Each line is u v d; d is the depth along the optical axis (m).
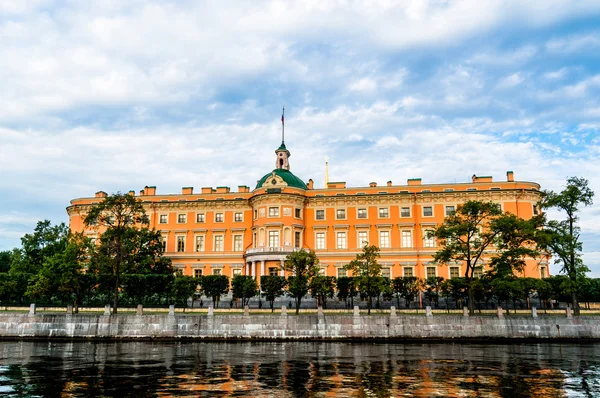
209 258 79.75
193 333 46.09
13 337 46.78
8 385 24.25
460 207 52.91
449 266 72.44
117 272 53.03
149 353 36.78
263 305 66.44
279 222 74.50
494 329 46.31
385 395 21.97
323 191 79.25
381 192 77.69
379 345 42.38
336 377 26.39
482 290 53.59
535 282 51.97
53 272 52.22
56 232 69.69
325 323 46.31
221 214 81.50
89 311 51.84
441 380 25.61
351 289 60.44
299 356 35.00
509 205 71.50
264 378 26.08
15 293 60.03
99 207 57.78
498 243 52.97
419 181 77.38
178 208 82.62
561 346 41.81
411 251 73.56
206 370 28.75
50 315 47.25
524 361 32.59
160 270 71.00
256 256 73.12
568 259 52.19
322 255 76.00
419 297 67.56
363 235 76.19
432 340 45.53
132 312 53.16
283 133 89.00
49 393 22.36
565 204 52.47
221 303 69.19
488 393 22.47
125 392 22.50
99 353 36.81
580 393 22.55
